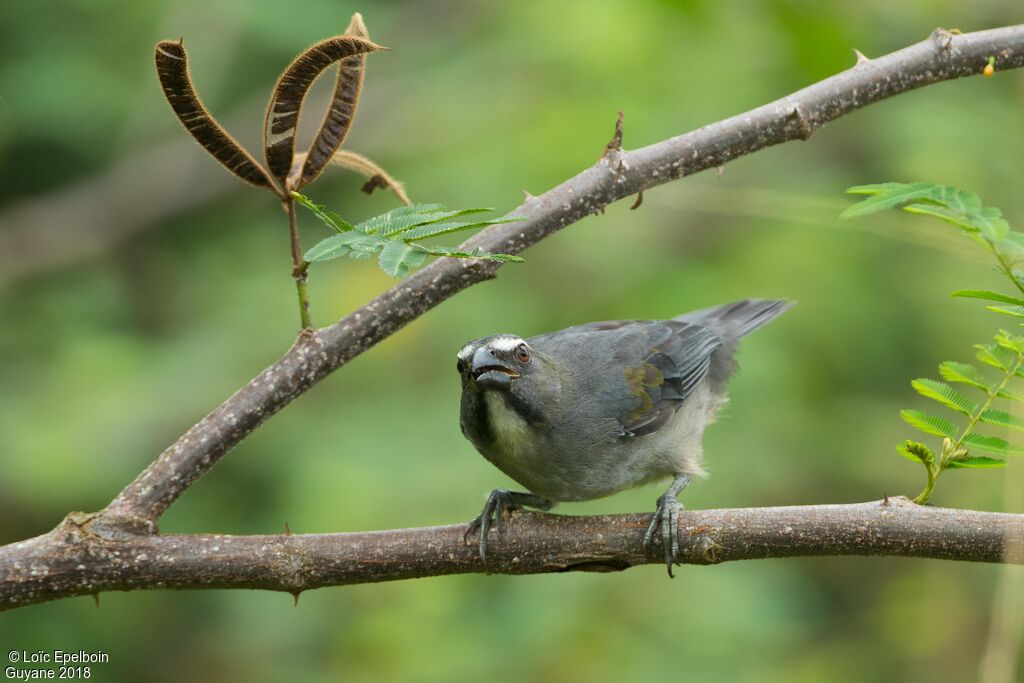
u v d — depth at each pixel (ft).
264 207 57.72
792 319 43.57
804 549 19.45
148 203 56.39
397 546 19.62
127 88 54.19
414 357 44.16
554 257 45.55
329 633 42.01
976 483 42.78
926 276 45.39
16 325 51.60
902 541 18.99
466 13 58.59
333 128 17.95
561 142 45.06
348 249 16.28
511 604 39.68
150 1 53.36
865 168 46.24
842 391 44.83
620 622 39.75
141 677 44.32
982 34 21.45
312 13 52.75
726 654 39.42
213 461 18.61
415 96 55.06
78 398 45.03
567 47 46.80
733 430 41.73
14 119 53.06
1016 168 41.88
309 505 40.32
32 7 53.42
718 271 44.45
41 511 44.47
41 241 55.16
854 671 43.52
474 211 16.72
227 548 18.49
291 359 19.03
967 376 18.90
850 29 37.29
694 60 45.21
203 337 46.75
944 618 45.39
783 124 21.02
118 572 17.95
